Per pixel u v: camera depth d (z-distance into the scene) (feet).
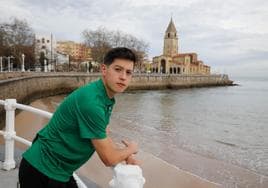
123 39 308.81
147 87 290.97
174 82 327.67
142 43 324.19
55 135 6.47
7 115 14.19
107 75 6.29
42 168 6.48
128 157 6.48
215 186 33.37
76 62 336.70
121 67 6.18
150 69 407.85
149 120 91.66
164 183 33.06
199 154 48.73
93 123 5.98
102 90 6.34
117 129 68.80
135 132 66.28
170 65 407.44
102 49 285.43
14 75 154.10
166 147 51.93
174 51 483.51
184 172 37.40
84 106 6.00
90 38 302.25
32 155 6.64
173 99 189.98
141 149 48.60
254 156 50.88
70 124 6.26
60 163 6.48
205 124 92.07
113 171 6.04
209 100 195.00
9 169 14.34
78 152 6.46
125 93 240.12
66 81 209.15
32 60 244.22
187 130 76.43
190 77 358.84
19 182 6.91
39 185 6.56
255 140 67.15
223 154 50.72
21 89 106.73
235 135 73.77
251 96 247.91
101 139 6.07
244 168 41.98
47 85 175.52
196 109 138.21
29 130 60.03
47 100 147.13
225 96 240.53
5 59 221.66
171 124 85.61
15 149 17.44
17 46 223.92
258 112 134.41
